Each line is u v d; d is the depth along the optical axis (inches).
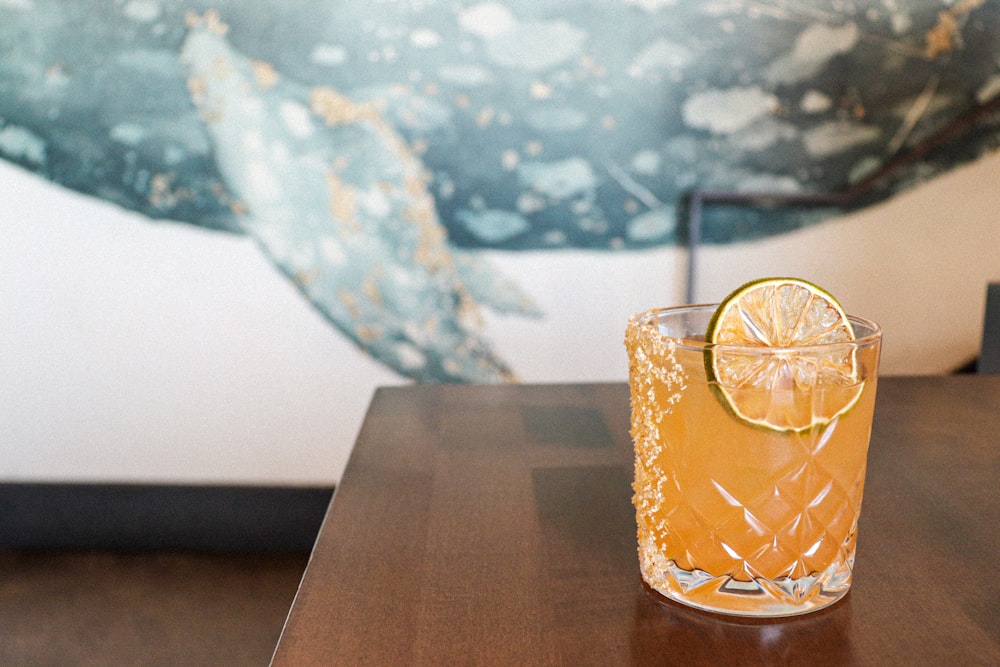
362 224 83.2
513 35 79.4
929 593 19.9
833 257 84.5
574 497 25.8
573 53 79.7
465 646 18.1
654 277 84.4
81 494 87.7
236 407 87.2
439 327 85.4
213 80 80.3
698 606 19.4
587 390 36.6
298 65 80.0
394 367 86.3
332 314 85.1
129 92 80.4
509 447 30.1
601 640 18.3
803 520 18.5
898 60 80.4
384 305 84.9
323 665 17.5
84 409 86.8
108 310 84.9
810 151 82.0
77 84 80.3
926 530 23.2
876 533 23.1
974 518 23.9
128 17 79.0
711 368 18.3
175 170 82.0
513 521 24.2
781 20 79.4
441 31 79.4
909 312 85.7
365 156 81.8
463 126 81.2
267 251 83.7
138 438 87.6
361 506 25.3
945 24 80.0
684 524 19.3
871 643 18.0
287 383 86.7
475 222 83.2
